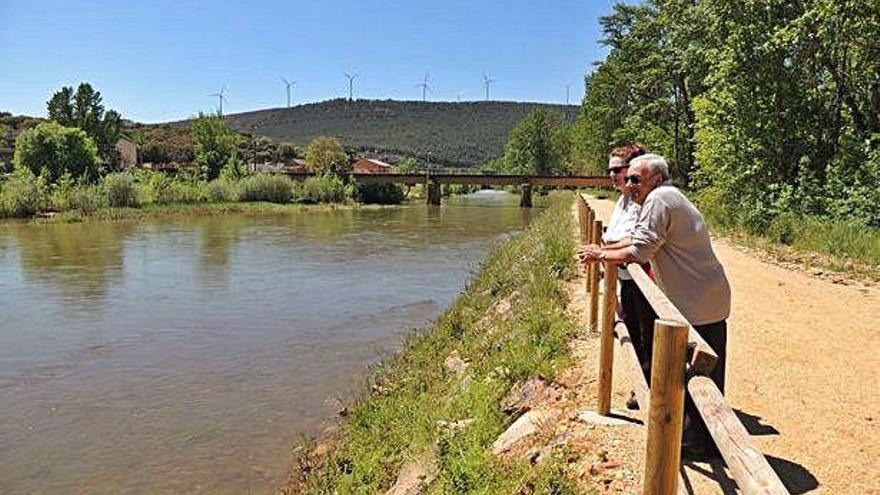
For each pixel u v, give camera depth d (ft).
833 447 16.87
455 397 25.41
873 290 36.70
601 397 18.93
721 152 75.61
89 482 25.93
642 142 158.30
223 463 27.20
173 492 24.88
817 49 68.23
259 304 60.03
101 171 238.07
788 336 27.12
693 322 15.67
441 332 40.93
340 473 24.25
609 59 174.60
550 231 64.59
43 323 53.36
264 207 194.39
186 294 64.85
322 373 39.11
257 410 33.17
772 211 64.69
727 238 64.08
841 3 62.75
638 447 16.76
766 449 16.79
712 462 15.99
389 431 26.21
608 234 19.63
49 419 32.73
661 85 152.25
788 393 20.70
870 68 65.87
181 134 529.45
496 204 251.19
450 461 18.83
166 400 35.06
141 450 28.76
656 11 145.79
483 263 75.25
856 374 22.47
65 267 82.12
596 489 15.12
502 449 19.17
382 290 66.54
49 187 173.78
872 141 65.62
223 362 41.98
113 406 34.40
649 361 18.69
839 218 59.26
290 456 27.61
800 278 40.65
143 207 177.99
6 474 26.76
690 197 93.30
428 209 212.02
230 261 87.71
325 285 69.46
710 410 9.34
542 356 24.73
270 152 451.12
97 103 352.69
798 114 69.51
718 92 75.72
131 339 48.19
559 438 18.08
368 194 241.14
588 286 34.60
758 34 69.67
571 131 288.51
